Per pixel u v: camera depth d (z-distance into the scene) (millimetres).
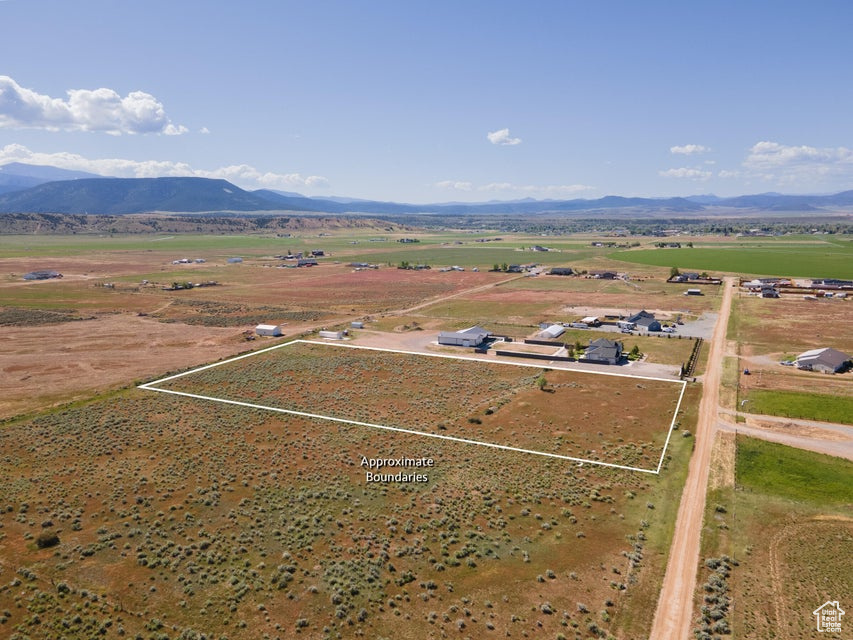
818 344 107750
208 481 53312
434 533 45219
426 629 35062
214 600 37406
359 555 42188
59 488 51906
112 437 63281
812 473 54969
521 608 36875
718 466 56406
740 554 42250
